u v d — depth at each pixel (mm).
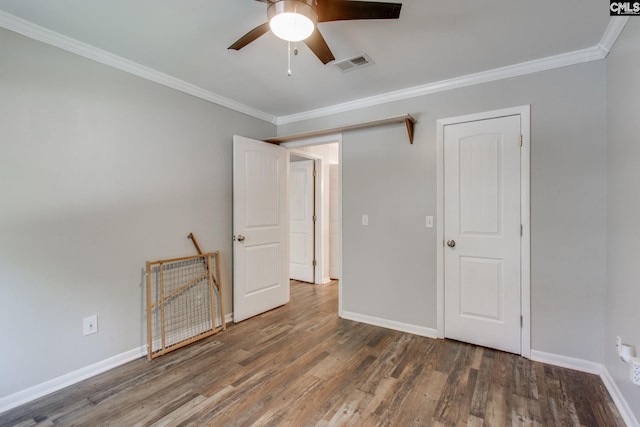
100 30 1977
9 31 1855
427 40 2084
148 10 1776
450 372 2230
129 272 2424
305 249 4969
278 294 3701
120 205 2369
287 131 3781
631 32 1719
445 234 2770
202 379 2154
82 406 1868
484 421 1726
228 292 3248
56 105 2043
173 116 2725
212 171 3070
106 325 2289
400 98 2977
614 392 1898
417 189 2902
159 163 2625
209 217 3039
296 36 1569
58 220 2055
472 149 2641
